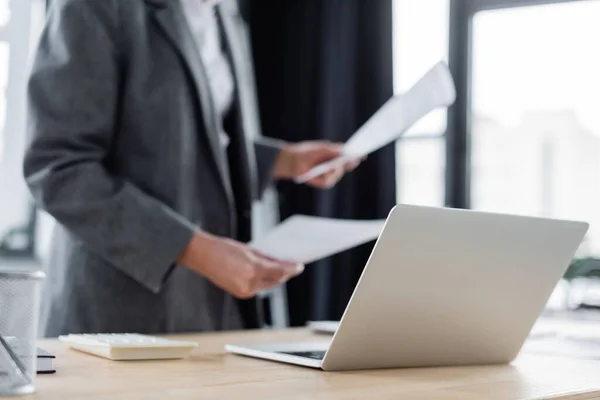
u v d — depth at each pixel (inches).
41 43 57.4
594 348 48.3
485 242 34.7
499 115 126.6
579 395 30.9
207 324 61.5
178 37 59.4
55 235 60.7
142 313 57.5
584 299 120.5
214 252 50.3
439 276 34.2
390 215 31.2
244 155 67.7
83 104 55.1
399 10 129.8
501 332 38.7
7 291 25.1
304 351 38.8
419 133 128.2
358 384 30.3
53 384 27.7
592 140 122.6
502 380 33.5
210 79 65.3
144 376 30.6
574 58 123.0
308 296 125.4
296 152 76.4
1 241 120.6
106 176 54.4
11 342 25.0
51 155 54.2
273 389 28.0
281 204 129.3
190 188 60.0
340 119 126.3
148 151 58.1
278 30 134.3
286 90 132.5
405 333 35.0
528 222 35.7
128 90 57.7
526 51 125.3
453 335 36.9
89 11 56.0
